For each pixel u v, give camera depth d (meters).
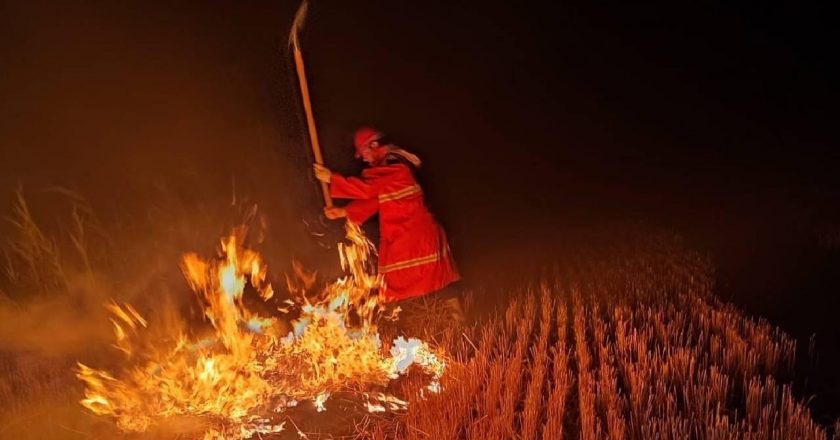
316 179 6.47
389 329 6.36
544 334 6.18
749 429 4.65
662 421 4.89
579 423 5.13
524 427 4.88
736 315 6.38
